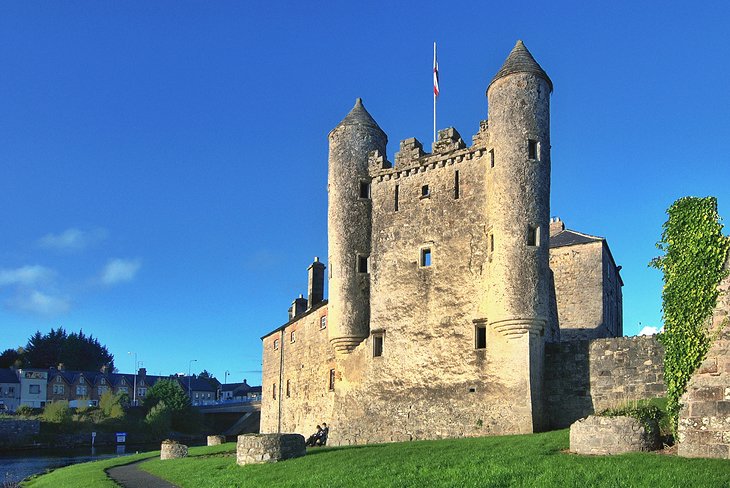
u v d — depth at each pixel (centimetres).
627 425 1961
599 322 4653
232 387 18850
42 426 8575
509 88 3250
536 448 2128
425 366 3347
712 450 1800
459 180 3438
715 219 1947
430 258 3462
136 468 3139
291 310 5547
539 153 3203
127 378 14238
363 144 3803
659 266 2064
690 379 1888
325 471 2059
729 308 1867
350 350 3644
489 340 3152
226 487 2059
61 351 14088
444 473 1816
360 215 3731
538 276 3084
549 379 3072
